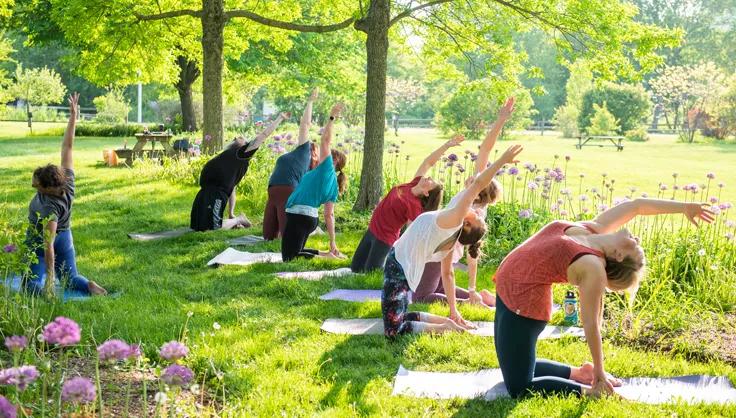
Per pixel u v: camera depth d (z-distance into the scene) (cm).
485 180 503
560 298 663
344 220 1081
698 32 7731
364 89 3228
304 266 791
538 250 430
